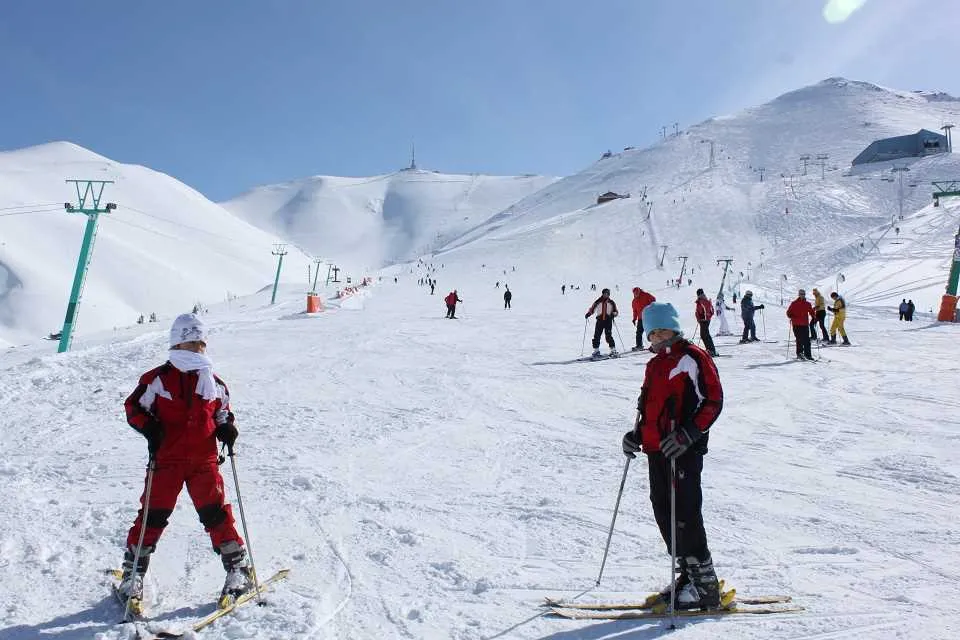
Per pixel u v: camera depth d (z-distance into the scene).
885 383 12.23
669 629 3.50
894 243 69.62
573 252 125.50
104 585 4.09
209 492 3.89
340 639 3.42
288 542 4.84
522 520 5.37
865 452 7.50
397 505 5.70
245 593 3.89
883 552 4.58
